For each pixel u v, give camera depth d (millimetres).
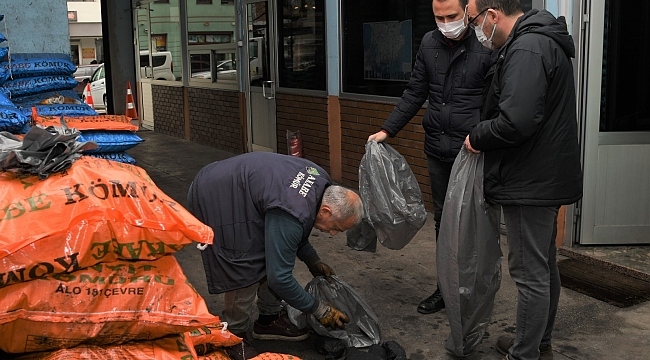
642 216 4816
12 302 1903
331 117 6922
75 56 33719
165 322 2074
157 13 11336
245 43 8484
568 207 4785
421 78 3680
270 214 2795
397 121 3688
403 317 3764
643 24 4559
